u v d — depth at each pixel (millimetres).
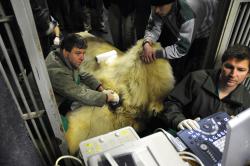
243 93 1270
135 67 1781
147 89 1757
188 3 1602
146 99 1749
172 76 1834
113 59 1817
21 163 877
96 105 1609
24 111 1072
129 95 1716
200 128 1077
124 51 1973
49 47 1761
